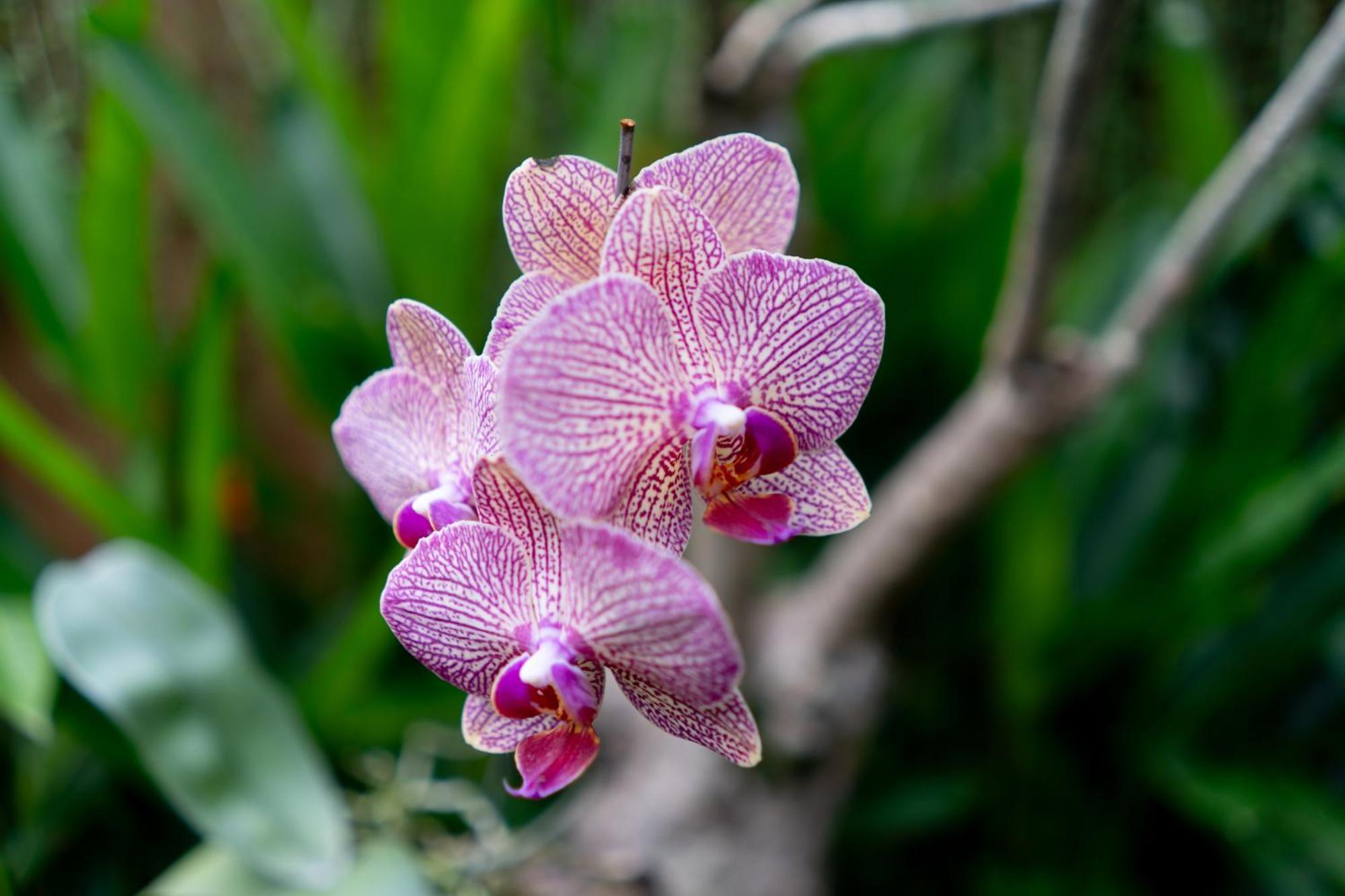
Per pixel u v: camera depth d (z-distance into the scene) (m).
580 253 0.51
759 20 0.95
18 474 1.39
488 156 1.18
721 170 0.52
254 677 0.85
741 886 0.95
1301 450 1.29
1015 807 1.18
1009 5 0.83
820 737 1.01
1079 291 1.27
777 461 0.50
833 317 0.50
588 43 1.51
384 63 1.29
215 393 1.05
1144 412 1.23
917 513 1.02
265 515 1.35
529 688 0.50
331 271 1.17
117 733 0.93
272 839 0.75
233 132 1.43
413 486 0.54
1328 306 1.10
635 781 1.02
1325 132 1.16
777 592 1.16
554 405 0.48
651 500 0.50
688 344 0.50
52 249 1.17
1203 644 1.19
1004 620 1.10
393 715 1.05
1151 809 1.21
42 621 0.81
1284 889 1.04
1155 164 1.49
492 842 0.91
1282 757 1.15
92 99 1.01
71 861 1.04
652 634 0.48
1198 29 1.17
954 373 1.27
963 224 1.24
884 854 1.20
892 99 1.32
